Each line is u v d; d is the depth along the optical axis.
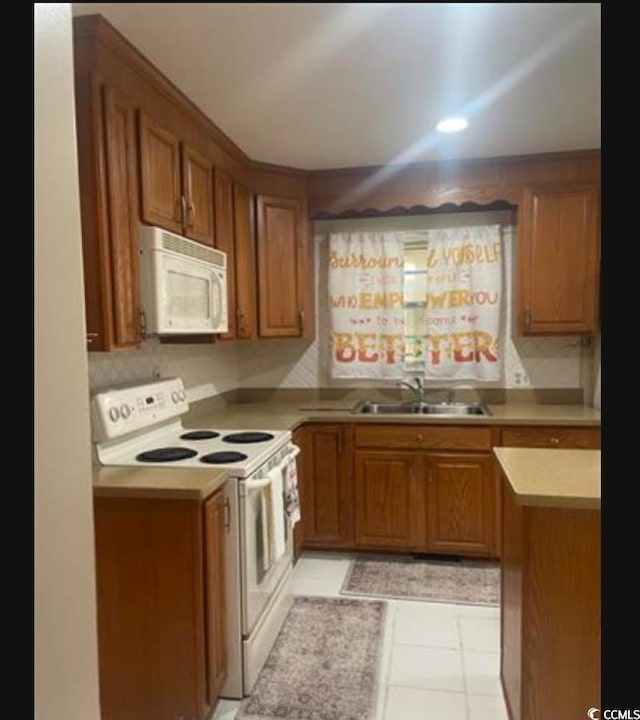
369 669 2.24
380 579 3.06
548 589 1.61
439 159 3.27
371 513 3.29
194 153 2.52
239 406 3.75
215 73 2.09
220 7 1.64
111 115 1.88
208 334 2.81
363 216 3.69
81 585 0.85
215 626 1.95
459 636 2.49
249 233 3.30
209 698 1.90
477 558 3.25
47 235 0.77
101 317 1.87
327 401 3.85
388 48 1.89
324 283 3.82
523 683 1.64
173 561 1.84
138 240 2.07
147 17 1.70
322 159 3.24
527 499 1.52
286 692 2.11
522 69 2.07
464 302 3.53
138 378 2.67
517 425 3.08
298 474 3.18
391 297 3.65
